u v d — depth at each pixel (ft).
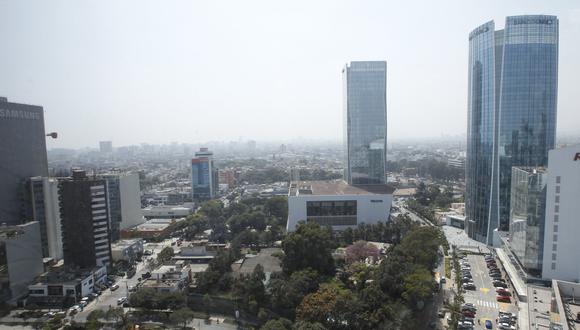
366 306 506.07
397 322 486.38
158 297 610.65
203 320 595.06
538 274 605.31
